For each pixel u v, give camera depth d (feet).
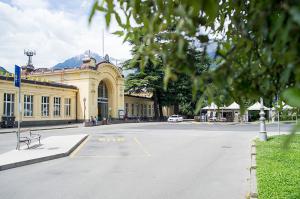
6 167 36.58
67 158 45.57
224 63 5.69
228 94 6.28
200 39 6.01
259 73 6.23
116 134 96.12
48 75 179.42
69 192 26.30
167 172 34.78
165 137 84.38
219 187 27.91
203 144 65.26
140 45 6.99
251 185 25.79
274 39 5.36
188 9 4.88
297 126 3.94
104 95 190.19
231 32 8.25
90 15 5.41
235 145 62.85
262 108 65.16
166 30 6.79
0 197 24.88
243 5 7.56
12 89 130.00
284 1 4.51
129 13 7.17
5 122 122.52
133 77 219.20
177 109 261.85
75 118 170.09
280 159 38.22
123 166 38.65
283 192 23.09
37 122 144.77
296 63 4.44
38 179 31.27
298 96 3.69
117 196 25.12
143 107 241.55
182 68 5.71
